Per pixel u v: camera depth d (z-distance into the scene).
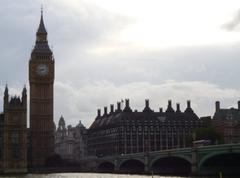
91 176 192.38
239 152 143.62
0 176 193.00
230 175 169.62
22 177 183.00
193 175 167.25
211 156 157.25
